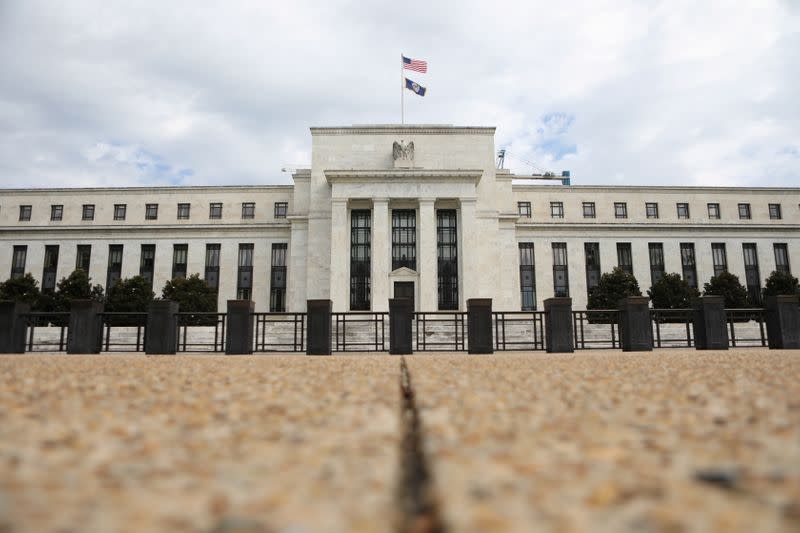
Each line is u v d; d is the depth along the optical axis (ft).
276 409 16.63
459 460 10.80
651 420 14.84
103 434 13.33
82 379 25.17
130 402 18.10
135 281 160.15
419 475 10.72
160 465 10.65
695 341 67.10
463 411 16.07
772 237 204.03
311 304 61.41
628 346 64.80
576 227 200.75
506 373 28.14
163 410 16.63
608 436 12.89
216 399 18.72
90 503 8.59
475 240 162.91
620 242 201.77
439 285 165.99
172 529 7.54
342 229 162.71
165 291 167.02
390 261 165.48
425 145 176.96
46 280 199.41
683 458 11.00
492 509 8.21
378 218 163.22
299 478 9.78
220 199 204.85
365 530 7.52
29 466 10.61
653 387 21.71
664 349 66.90
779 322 65.05
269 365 35.88
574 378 25.39
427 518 8.36
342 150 176.65
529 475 9.87
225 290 195.42
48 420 14.98
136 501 8.68
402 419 15.55
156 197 205.87
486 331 61.62
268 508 8.34
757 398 18.38
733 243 202.80
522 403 17.61
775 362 35.27
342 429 13.67
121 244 200.95
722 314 65.77
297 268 177.88
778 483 9.43
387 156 176.24
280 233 198.70
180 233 199.82
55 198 206.08
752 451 11.48
